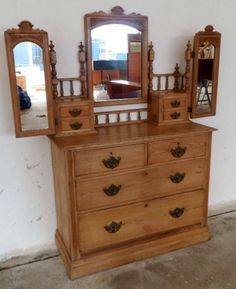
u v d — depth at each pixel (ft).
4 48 5.74
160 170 6.26
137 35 6.57
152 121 6.93
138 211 6.31
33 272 6.37
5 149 6.27
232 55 7.73
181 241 6.93
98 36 6.25
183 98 6.82
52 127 5.80
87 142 5.60
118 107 6.86
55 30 5.99
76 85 6.40
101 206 5.97
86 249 6.11
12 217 6.69
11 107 6.07
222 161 8.49
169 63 7.13
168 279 6.09
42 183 6.77
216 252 6.86
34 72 5.49
